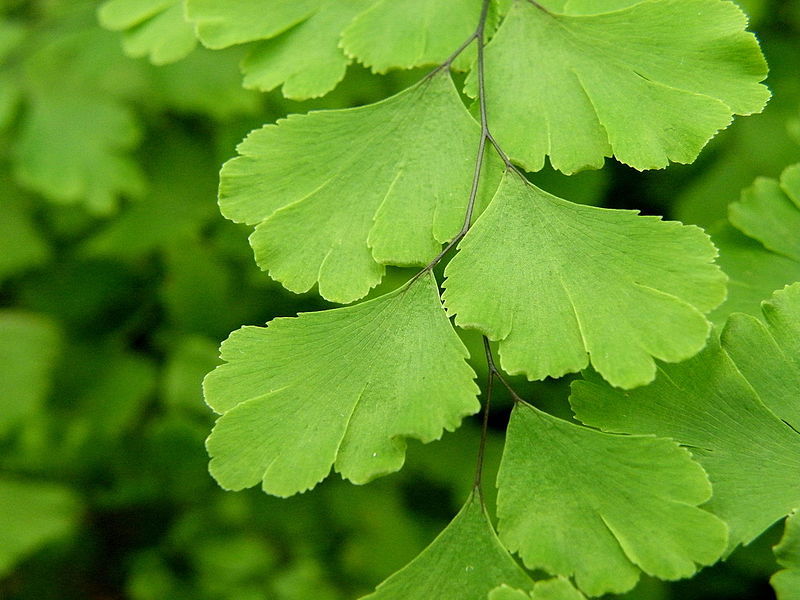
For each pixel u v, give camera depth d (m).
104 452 0.25
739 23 0.15
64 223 0.25
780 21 0.21
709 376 0.15
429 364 0.14
